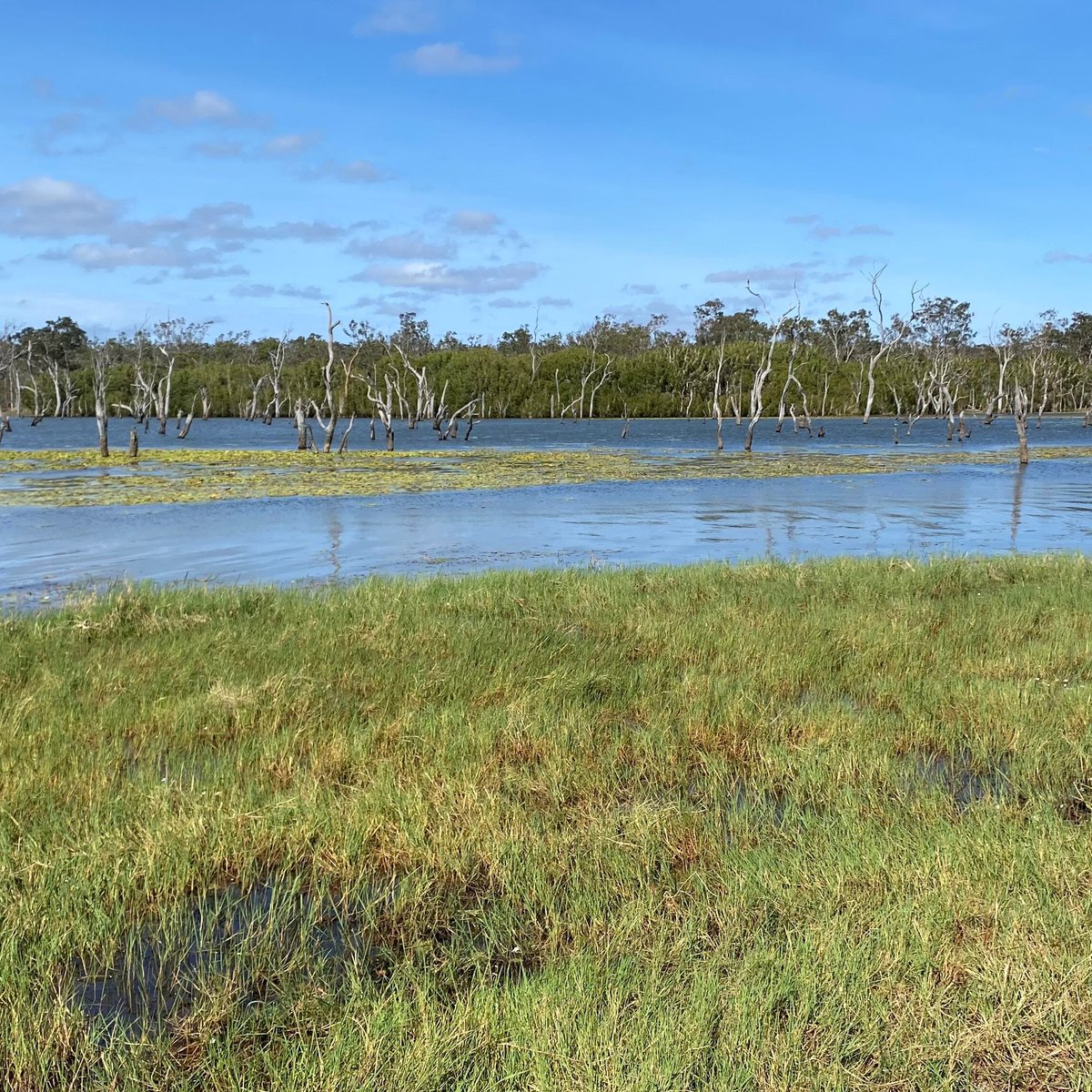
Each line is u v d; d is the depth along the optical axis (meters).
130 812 5.55
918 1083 3.49
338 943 4.59
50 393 108.31
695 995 3.85
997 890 4.64
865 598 11.77
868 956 4.12
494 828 5.42
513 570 14.78
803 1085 3.45
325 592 12.52
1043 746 6.69
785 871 4.93
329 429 46.34
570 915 4.63
